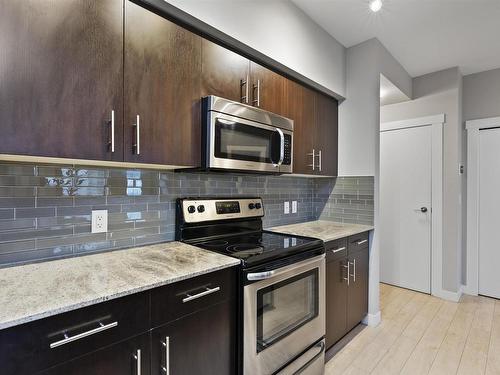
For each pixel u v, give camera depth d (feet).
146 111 4.26
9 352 2.47
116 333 3.11
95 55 3.73
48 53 3.35
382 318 8.78
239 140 5.44
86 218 4.61
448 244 10.26
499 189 10.24
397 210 11.46
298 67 6.86
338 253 6.91
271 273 4.66
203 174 6.34
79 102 3.60
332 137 8.70
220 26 5.06
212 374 4.10
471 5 6.72
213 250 5.07
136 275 3.64
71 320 2.81
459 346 7.23
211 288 4.08
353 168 8.66
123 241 5.06
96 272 3.74
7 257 3.90
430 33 8.00
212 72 5.20
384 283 11.85
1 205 3.84
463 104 10.95
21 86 3.17
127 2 4.08
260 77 6.16
